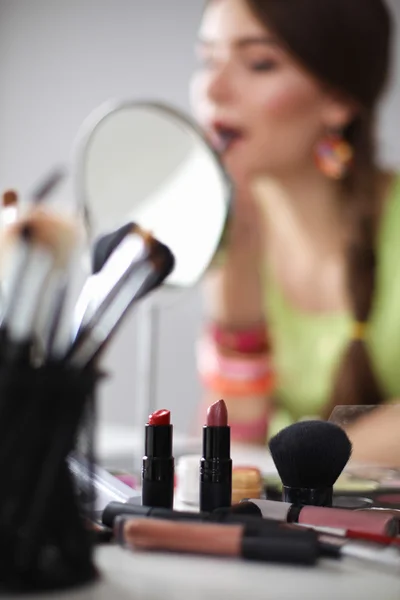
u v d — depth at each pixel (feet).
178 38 5.75
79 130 6.23
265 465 3.20
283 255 5.27
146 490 1.86
